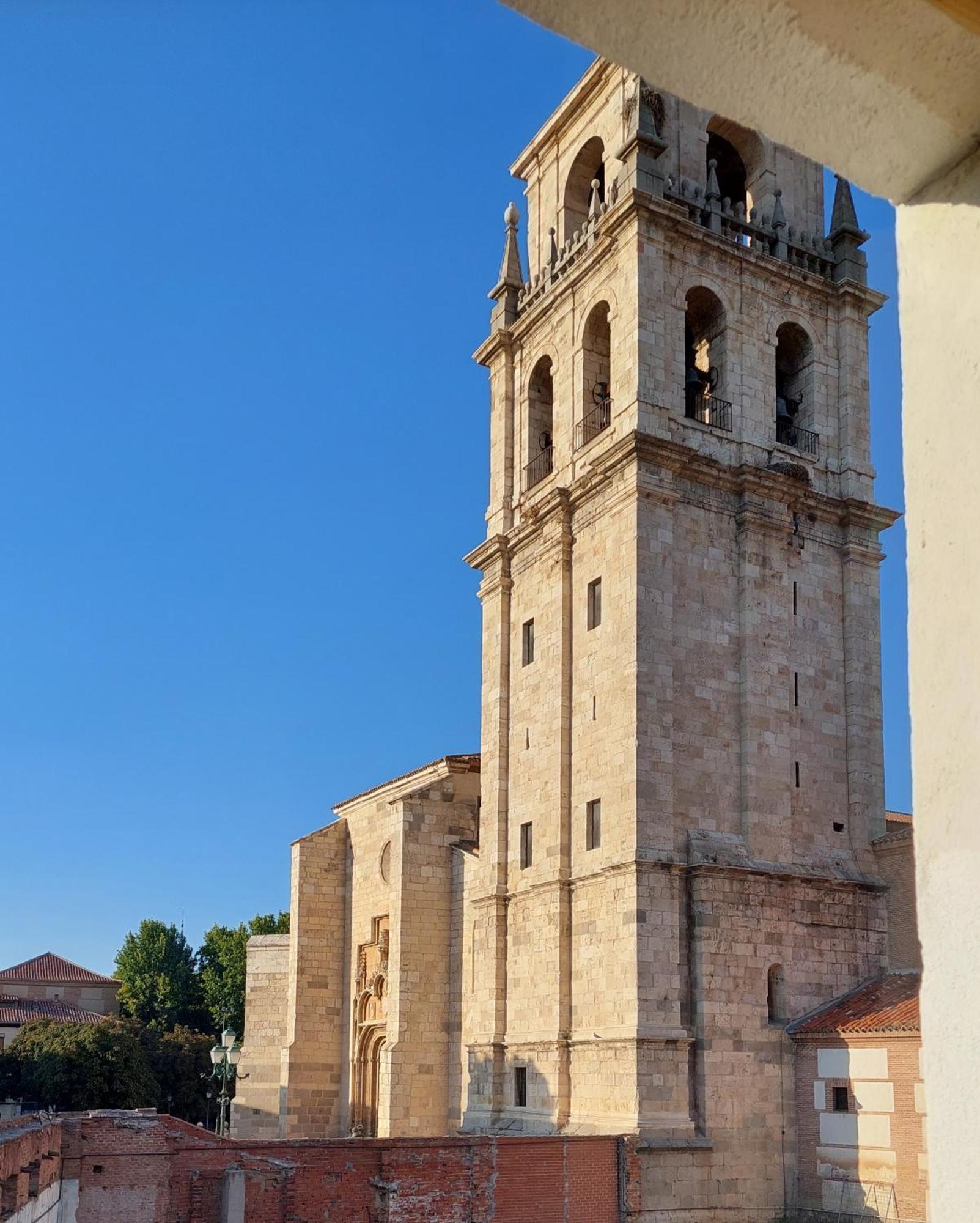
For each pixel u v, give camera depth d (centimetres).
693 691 5303
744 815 5262
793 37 454
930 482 468
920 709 458
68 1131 4078
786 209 6216
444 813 6819
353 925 7838
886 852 5475
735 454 5653
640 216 5597
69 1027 10244
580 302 6031
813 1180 4819
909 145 480
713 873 5025
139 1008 14100
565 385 6059
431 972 6612
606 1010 4988
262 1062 8281
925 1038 436
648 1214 4600
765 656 5472
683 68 474
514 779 5900
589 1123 4925
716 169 6469
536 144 6700
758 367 5847
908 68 454
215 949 14700
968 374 461
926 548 466
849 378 6028
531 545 6059
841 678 5697
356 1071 7494
